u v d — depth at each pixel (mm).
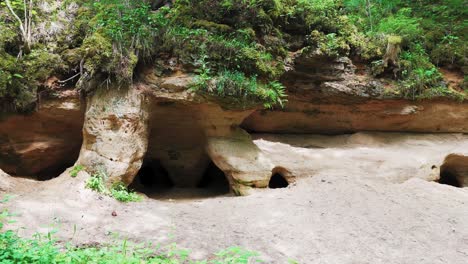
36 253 3875
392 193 6586
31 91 6523
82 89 6613
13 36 6656
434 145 8492
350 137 8797
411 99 8320
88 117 6520
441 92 8336
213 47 6879
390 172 7418
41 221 5051
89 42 6508
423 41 8883
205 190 8484
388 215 5770
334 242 5012
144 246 4691
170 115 7535
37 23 7055
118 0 7363
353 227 5410
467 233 5320
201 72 6781
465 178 8336
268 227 5391
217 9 7359
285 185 7977
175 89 6816
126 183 6648
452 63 8625
